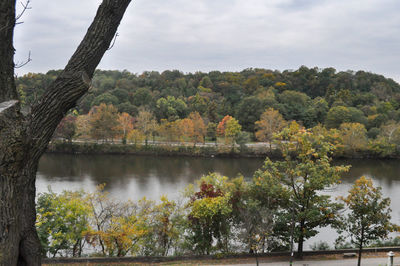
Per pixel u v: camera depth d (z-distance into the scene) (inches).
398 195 1512.1
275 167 876.0
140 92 3853.3
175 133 2837.1
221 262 763.4
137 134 2738.7
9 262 150.6
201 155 2714.1
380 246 921.5
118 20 177.3
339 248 922.7
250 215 736.3
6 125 149.6
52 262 700.0
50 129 165.8
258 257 810.8
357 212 698.8
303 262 771.4
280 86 4788.4
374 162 2498.8
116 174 1942.7
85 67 169.6
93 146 2711.6
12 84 160.6
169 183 1724.9
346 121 3090.6
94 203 953.5
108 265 692.7
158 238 864.9
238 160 2554.1
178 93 4256.9
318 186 784.3
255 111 3344.0
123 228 772.6
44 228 733.9
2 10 148.3
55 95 162.7
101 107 2920.8
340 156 2655.0
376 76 5103.3
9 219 152.4
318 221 824.3
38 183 1654.8
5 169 150.7
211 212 799.7
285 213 825.5
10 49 156.0
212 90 4918.8
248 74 5807.1
